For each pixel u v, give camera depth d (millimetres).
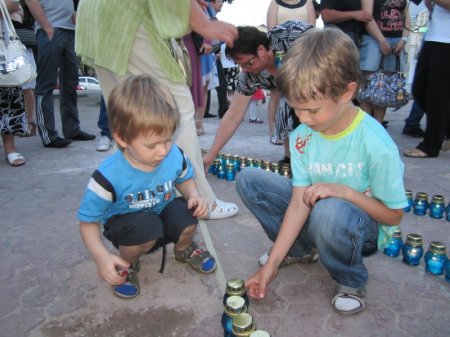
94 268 2172
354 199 1668
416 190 3346
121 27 2273
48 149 4789
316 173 1821
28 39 5023
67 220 2777
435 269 2062
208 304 1867
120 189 1764
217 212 2740
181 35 2260
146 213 1867
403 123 6484
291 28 2846
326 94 1462
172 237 1955
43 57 4570
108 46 2297
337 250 1696
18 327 1719
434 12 3998
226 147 4977
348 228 1651
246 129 6285
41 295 1938
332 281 2029
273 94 4969
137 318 1775
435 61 3986
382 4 4602
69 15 4633
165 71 2357
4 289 1985
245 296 1579
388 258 2248
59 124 7137
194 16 2283
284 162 4051
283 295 1914
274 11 4363
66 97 5055
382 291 1934
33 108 5512
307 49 1483
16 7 4301
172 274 2113
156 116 1531
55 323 1744
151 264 2209
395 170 1633
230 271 2135
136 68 2371
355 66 1507
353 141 1686
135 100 1542
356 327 1693
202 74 5410
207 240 2393
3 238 2512
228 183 3617
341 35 1529
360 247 1713
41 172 3877
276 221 2062
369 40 4668
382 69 4762
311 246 2127
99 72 2555
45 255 2307
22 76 3730
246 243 2438
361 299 1785
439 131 4215
